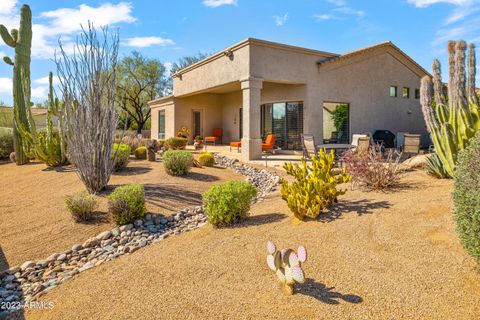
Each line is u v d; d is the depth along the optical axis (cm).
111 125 923
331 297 343
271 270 418
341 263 407
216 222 621
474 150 360
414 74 2048
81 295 430
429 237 435
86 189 938
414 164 847
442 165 694
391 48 1888
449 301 314
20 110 1469
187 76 2017
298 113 1673
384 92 1892
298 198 564
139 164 1305
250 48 1433
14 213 814
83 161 888
